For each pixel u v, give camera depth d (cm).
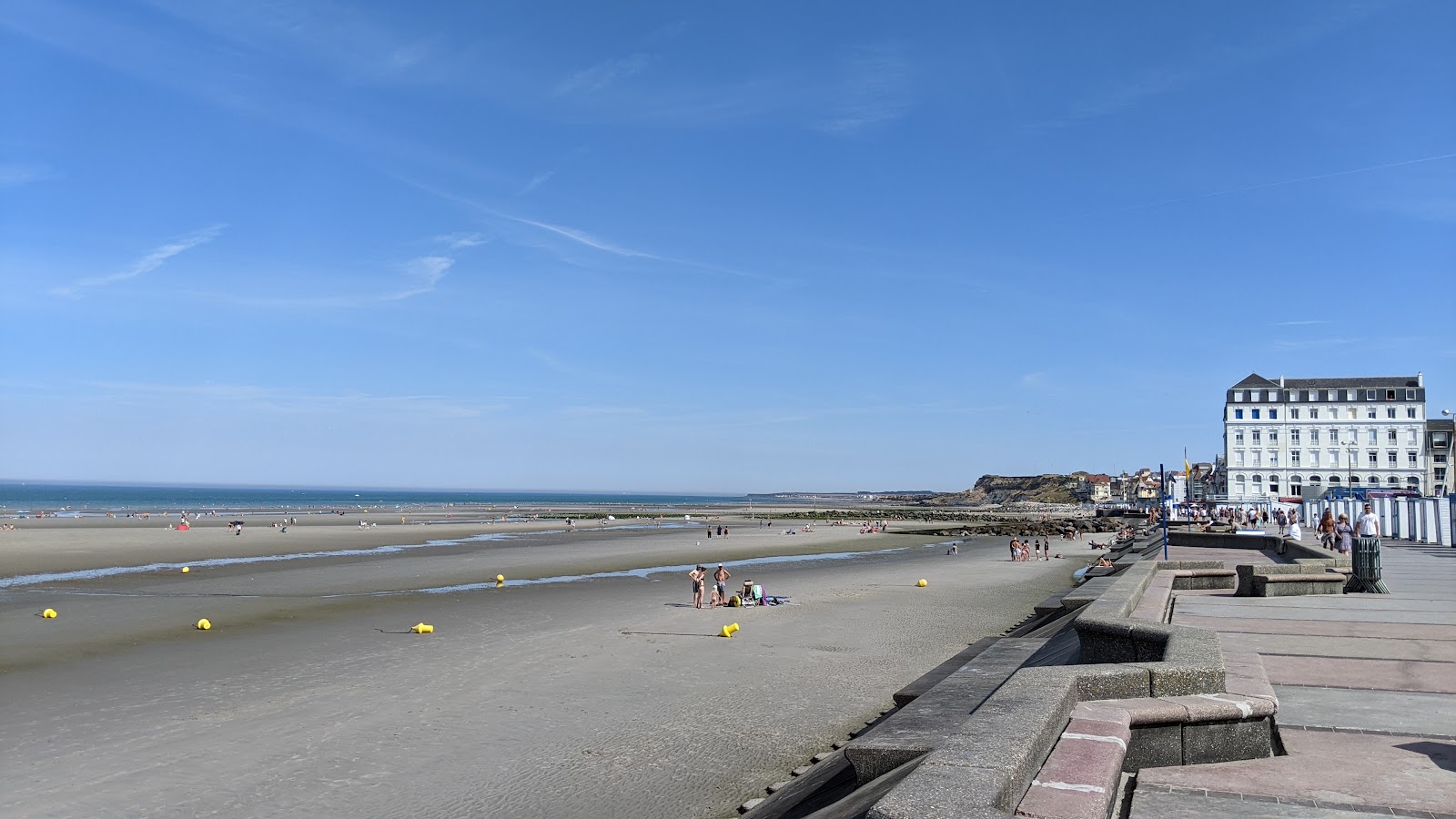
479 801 1193
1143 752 571
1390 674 862
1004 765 417
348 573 4272
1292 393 11319
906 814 360
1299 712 712
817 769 889
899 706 1138
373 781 1270
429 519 11988
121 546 5741
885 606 3191
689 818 1123
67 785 1248
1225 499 11250
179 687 1834
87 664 2059
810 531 10225
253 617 2809
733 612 2977
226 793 1222
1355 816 475
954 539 9344
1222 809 486
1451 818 473
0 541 6094
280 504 19475
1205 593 1648
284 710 1653
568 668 2030
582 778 1280
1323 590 1619
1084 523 14125
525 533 8519
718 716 1612
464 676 1942
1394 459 10906
